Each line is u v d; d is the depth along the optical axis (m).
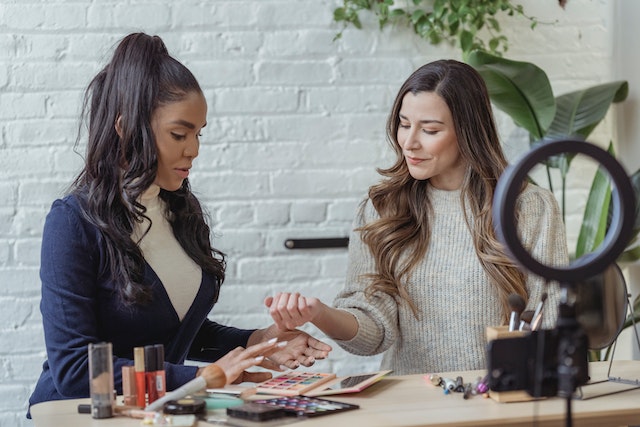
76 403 1.59
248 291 2.70
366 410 1.46
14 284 2.61
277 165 2.71
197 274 1.89
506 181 1.14
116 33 2.64
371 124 2.73
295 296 1.79
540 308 1.51
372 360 2.74
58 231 1.71
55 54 2.63
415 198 2.12
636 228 2.58
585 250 2.59
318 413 1.42
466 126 2.02
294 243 2.70
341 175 2.73
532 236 2.03
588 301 1.66
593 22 2.81
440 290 2.04
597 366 1.81
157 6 2.66
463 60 2.72
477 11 2.70
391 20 2.72
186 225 1.92
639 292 2.80
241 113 2.69
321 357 1.78
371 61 2.73
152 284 1.79
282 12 2.70
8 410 2.61
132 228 1.79
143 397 1.52
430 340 2.05
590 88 2.69
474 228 2.04
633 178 2.61
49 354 1.68
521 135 2.79
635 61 2.78
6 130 2.62
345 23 2.71
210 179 2.69
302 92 2.71
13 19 2.61
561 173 2.65
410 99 2.02
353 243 2.17
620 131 2.84
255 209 2.70
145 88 1.74
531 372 1.34
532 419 1.41
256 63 2.69
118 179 1.76
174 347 1.83
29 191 2.62
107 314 1.75
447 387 1.59
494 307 2.02
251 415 1.40
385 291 2.06
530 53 2.80
